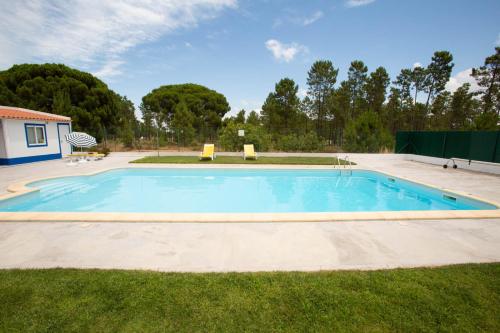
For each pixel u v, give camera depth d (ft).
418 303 8.57
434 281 9.84
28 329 7.36
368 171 41.27
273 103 87.76
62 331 7.30
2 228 14.99
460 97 102.73
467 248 13.00
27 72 72.64
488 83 89.86
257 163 45.93
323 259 11.69
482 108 99.60
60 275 10.04
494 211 18.63
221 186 34.63
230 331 7.37
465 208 24.50
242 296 8.85
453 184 29.99
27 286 9.29
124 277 9.89
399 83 109.29
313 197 30.45
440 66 98.22
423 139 53.11
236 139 66.69
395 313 8.12
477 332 7.39
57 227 15.21
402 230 15.33
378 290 9.25
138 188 33.09
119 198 28.86
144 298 8.67
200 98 110.01
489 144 39.06
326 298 8.79
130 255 11.88
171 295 8.84
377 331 7.43
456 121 109.70
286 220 16.47
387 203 28.35
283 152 66.44
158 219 16.31
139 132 83.35
